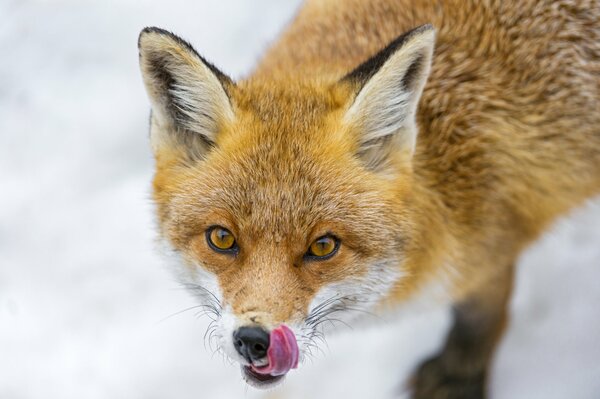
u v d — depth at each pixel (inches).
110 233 472.7
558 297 451.2
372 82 301.9
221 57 550.0
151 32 301.7
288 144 306.0
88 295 446.0
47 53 557.0
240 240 299.0
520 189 365.7
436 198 338.6
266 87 327.3
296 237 297.4
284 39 396.5
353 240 303.4
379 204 309.1
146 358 421.1
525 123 364.2
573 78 371.6
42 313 436.8
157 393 410.6
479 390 429.1
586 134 376.8
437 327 446.9
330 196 301.6
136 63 551.5
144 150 513.7
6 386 407.2
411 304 349.4
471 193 350.9
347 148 309.1
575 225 473.4
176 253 314.7
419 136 343.6
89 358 420.5
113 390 408.8
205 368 418.6
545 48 369.4
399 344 440.1
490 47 366.6
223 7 576.4
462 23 369.1
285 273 294.4
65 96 536.1
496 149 356.8
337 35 378.3
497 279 389.4
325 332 349.1
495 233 361.4
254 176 302.2
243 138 308.3
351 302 315.0
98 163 506.6
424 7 374.0
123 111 526.6
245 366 304.3
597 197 414.3
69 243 468.4
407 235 317.1
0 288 446.9
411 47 297.3
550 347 434.0
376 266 310.3
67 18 572.4
